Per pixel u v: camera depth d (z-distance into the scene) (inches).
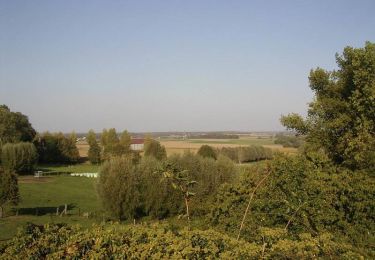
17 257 313.1
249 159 2962.6
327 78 982.4
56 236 333.1
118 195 1288.1
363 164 615.8
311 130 964.6
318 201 441.7
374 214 426.0
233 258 297.1
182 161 1307.8
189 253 300.5
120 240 326.6
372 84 809.5
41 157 3806.6
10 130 3464.6
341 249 325.1
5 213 1395.2
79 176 2876.5
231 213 474.0
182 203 1254.9
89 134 3946.9
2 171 1374.3
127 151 3622.0
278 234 358.9
